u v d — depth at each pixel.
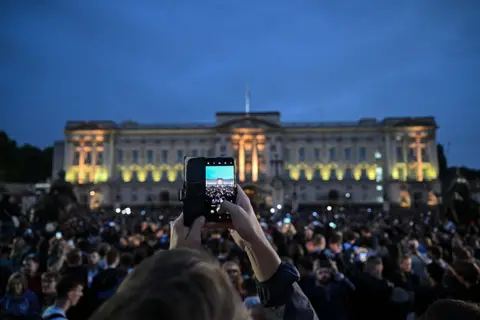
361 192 115.75
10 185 105.56
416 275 13.44
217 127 116.81
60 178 38.78
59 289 7.85
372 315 9.62
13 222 34.50
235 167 3.36
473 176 143.25
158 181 117.00
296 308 3.00
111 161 117.25
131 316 1.70
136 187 117.00
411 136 116.75
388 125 117.44
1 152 140.62
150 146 119.75
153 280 1.86
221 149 116.56
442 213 45.91
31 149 153.62
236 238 3.20
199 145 119.25
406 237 20.83
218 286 1.94
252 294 9.05
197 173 3.26
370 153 118.44
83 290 9.48
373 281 9.82
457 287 8.44
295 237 22.55
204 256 2.12
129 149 119.81
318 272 10.15
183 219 3.12
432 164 115.44
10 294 9.42
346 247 17.86
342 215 73.56
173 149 119.38
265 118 120.44
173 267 1.94
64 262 14.27
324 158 118.69
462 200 41.19
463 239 21.77
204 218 3.10
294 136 119.62
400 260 12.55
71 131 117.38
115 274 9.96
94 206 111.94
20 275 9.73
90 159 117.62
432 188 111.44
